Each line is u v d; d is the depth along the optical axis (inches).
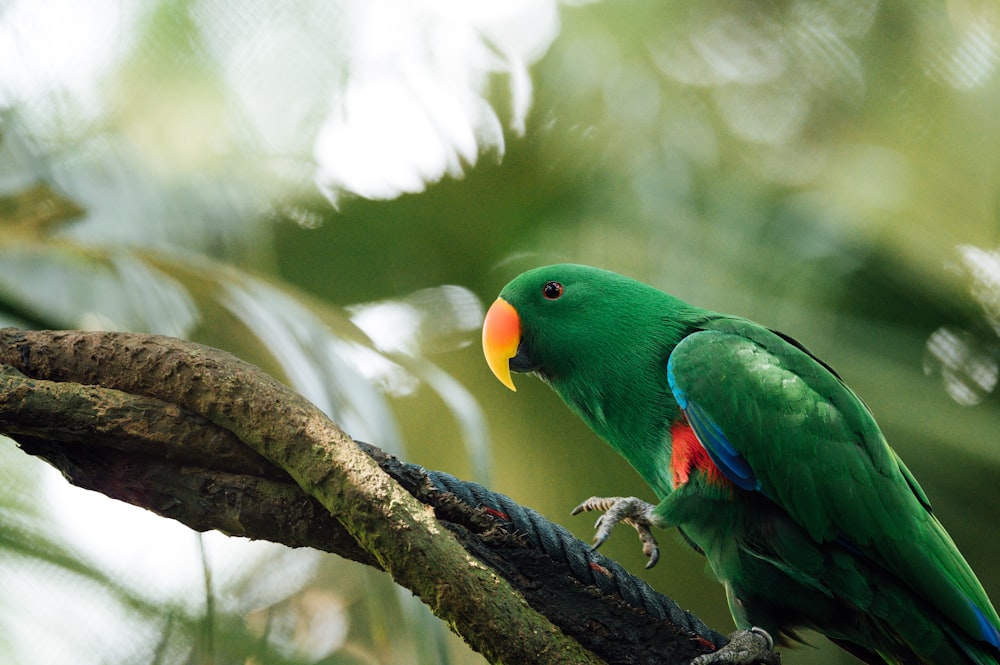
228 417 193.8
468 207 523.2
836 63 512.7
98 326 324.2
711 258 483.8
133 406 196.1
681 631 214.5
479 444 331.6
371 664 431.8
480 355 505.4
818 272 481.1
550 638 189.3
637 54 519.5
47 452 201.6
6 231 329.4
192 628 377.7
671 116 513.3
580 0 524.1
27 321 323.0
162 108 439.5
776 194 500.4
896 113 502.6
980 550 512.7
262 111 479.2
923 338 507.2
